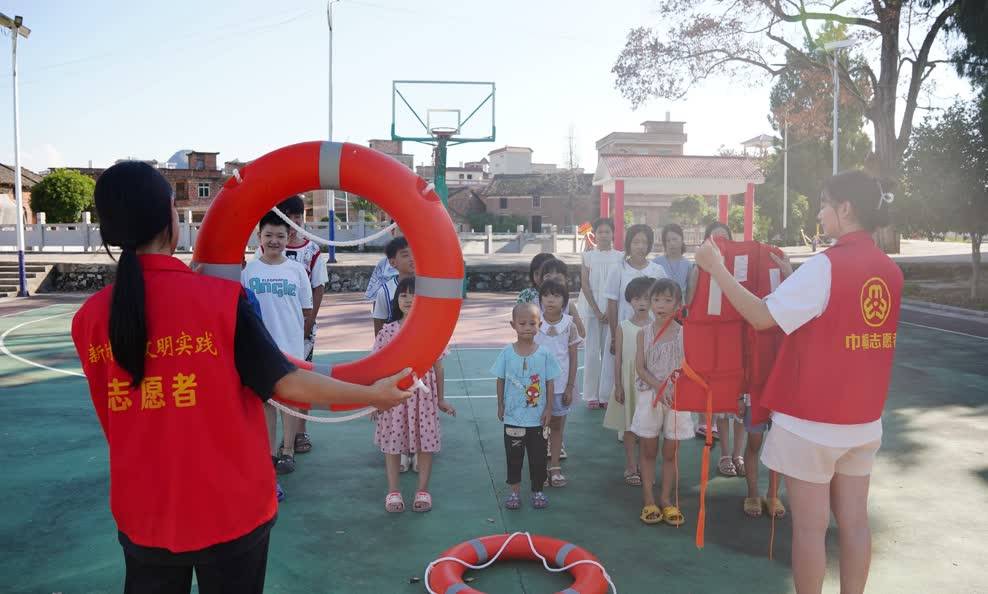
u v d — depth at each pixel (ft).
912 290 57.82
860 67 82.84
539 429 13.66
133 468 5.76
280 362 6.16
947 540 12.22
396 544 12.19
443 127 53.11
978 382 24.53
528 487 15.14
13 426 19.29
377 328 17.12
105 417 6.05
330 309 47.88
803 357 8.52
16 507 13.73
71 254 77.46
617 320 18.89
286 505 13.97
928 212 52.26
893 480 15.16
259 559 6.16
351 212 141.28
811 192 140.26
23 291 54.90
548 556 11.39
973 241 50.67
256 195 8.13
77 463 16.30
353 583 10.80
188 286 5.89
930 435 18.37
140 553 5.85
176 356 5.73
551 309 15.05
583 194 184.75
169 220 6.03
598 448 17.71
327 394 6.31
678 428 12.98
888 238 96.32
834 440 8.43
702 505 9.75
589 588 9.92
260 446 6.19
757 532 12.72
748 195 43.29
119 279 5.71
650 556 11.73
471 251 112.27
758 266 10.44
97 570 11.13
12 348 31.86
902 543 12.10
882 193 8.61
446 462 16.71
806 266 8.54
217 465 5.80
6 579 10.81
